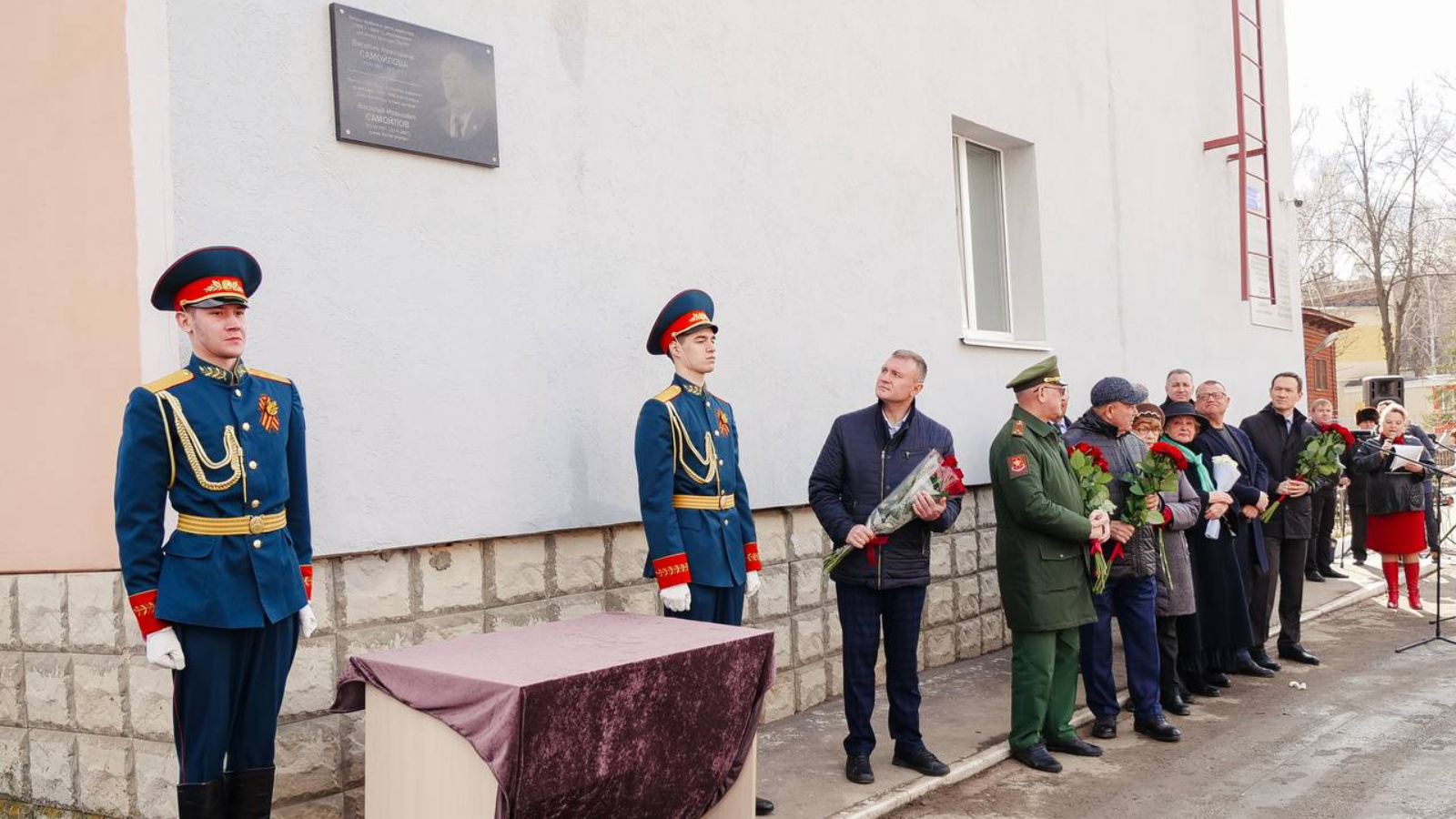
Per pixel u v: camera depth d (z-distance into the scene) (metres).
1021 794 4.63
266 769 3.16
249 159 3.66
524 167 4.50
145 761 3.73
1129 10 9.27
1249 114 11.38
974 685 6.32
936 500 4.50
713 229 5.39
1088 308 8.41
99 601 3.81
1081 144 8.46
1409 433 11.20
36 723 4.00
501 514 4.33
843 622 4.75
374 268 3.97
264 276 3.67
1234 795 4.57
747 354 5.57
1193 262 10.09
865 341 6.32
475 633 4.14
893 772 4.78
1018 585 4.97
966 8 7.29
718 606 4.21
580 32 4.76
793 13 5.93
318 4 3.87
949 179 7.08
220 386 3.13
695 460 4.17
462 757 2.95
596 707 2.97
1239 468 6.53
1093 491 5.07
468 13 4.31
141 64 3.58
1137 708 5.50
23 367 4.02
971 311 7.64
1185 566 5.84
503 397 4.37
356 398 3.89
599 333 4.78
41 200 3.93
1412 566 9.05
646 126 5.05
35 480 4.00
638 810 3.17
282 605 3.13
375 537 3.91
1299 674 6.77
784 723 5.60
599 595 4.76
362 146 3.96
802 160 5.95
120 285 3.70
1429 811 4.32
